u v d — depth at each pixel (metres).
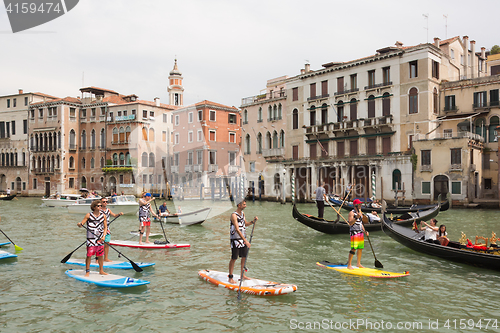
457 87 32.12
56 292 7.91
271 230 17.52
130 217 24.38
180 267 10.10
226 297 7.68
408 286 8.60
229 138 45.28
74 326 6.33
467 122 31.70
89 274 8.92
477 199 29.47
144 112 48.19
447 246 10.85
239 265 10.45
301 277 9.24
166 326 6.35
